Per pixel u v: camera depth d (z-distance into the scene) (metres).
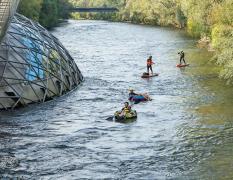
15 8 29.73
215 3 73.88
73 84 42.78
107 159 25.16
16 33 40.16
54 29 118.56
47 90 38.03
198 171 23.31
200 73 49.78
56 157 25.53
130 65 56.59
